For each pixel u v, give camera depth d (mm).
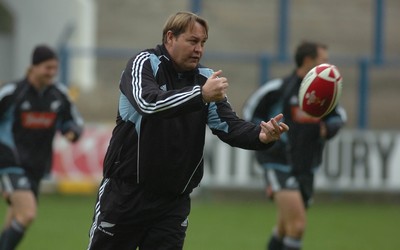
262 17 73312
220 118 18875
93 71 68000
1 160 28672
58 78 54906
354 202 58094
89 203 52344
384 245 38250
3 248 27906
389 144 55094
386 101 67312
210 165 53625
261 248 36250
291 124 28781
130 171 18891
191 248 35812
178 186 19047
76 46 66562
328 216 49906
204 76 18938
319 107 20438
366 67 57031
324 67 20500
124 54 55625
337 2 74188
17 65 65188
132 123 18625
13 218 28531
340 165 54656
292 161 28703
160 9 74188
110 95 66375
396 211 53781
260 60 56031
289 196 28234
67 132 30469
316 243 38438
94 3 73250
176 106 16766
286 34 56438
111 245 19703
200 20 18281
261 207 53625
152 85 17547
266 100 29250
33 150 29297
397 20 74688
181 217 19453
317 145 29016
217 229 42438
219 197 56469
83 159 53531
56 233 39688
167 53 18562
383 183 55062
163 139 18531
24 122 29031
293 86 28781
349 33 72625
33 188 29469
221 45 70812
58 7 66000
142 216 19188
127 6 74000
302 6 73438
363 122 56781
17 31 65188
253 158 53750
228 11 73438
